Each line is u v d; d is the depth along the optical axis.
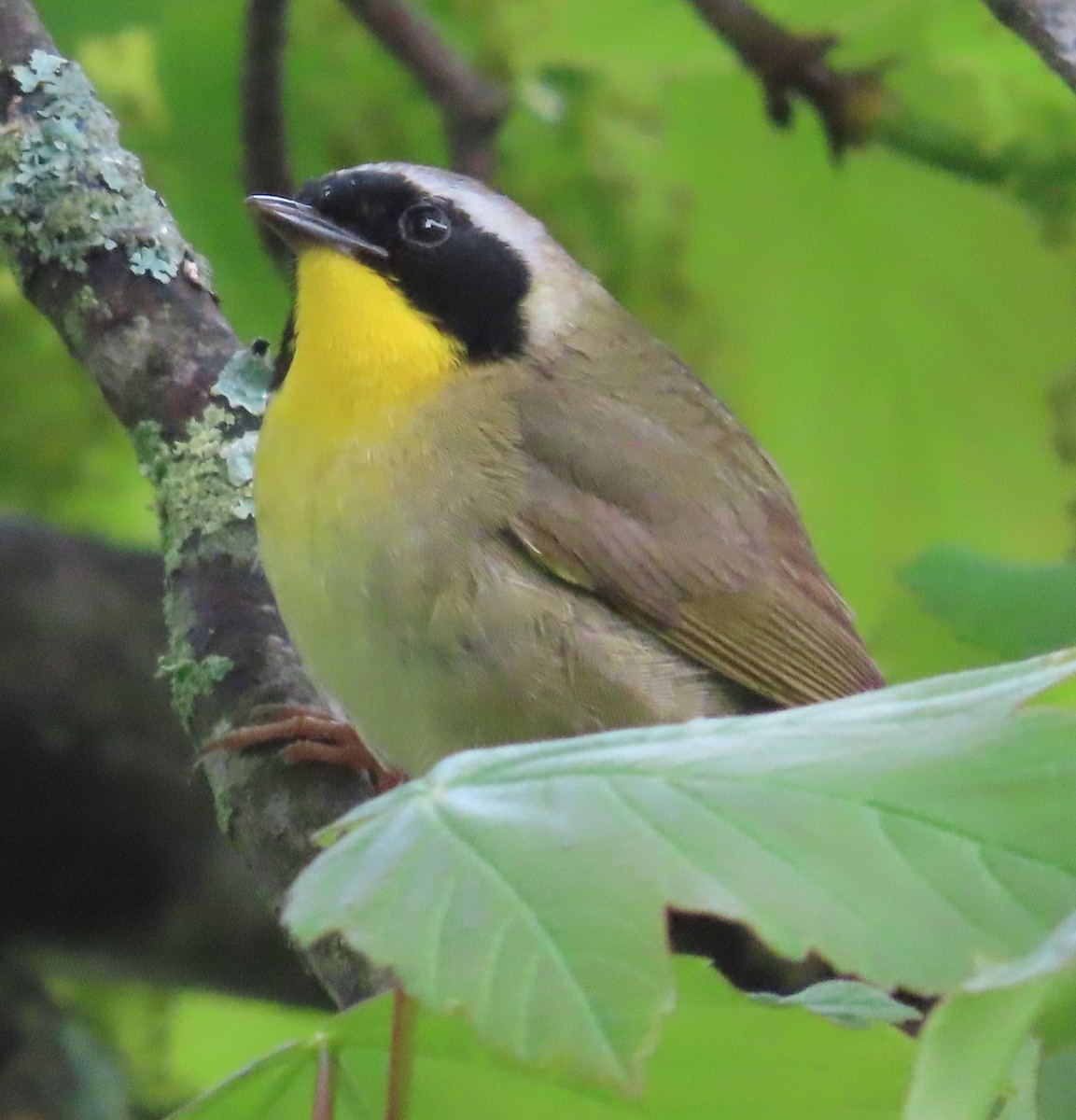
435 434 9.22
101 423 14.76
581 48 12.90
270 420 9.36
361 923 4.73
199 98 13.10
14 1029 13.91
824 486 12.98
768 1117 5.52
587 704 9.20
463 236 9.79
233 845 8.84
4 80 10.54
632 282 13.38
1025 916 4.69
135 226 10.26
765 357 13.12
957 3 12.35
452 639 8.93
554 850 4.83
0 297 14.45
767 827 4.84
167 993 14.66
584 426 9.55
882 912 4.71
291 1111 5.91
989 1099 4.33
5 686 13.19
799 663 9.95
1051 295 12.88
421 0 13.50
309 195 9.84
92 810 13.27
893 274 12.99
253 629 9.30
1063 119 12.64
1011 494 12.86
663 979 4.61
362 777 8.89
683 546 9.62
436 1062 5.80
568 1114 5.79
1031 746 4.90
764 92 12.34
